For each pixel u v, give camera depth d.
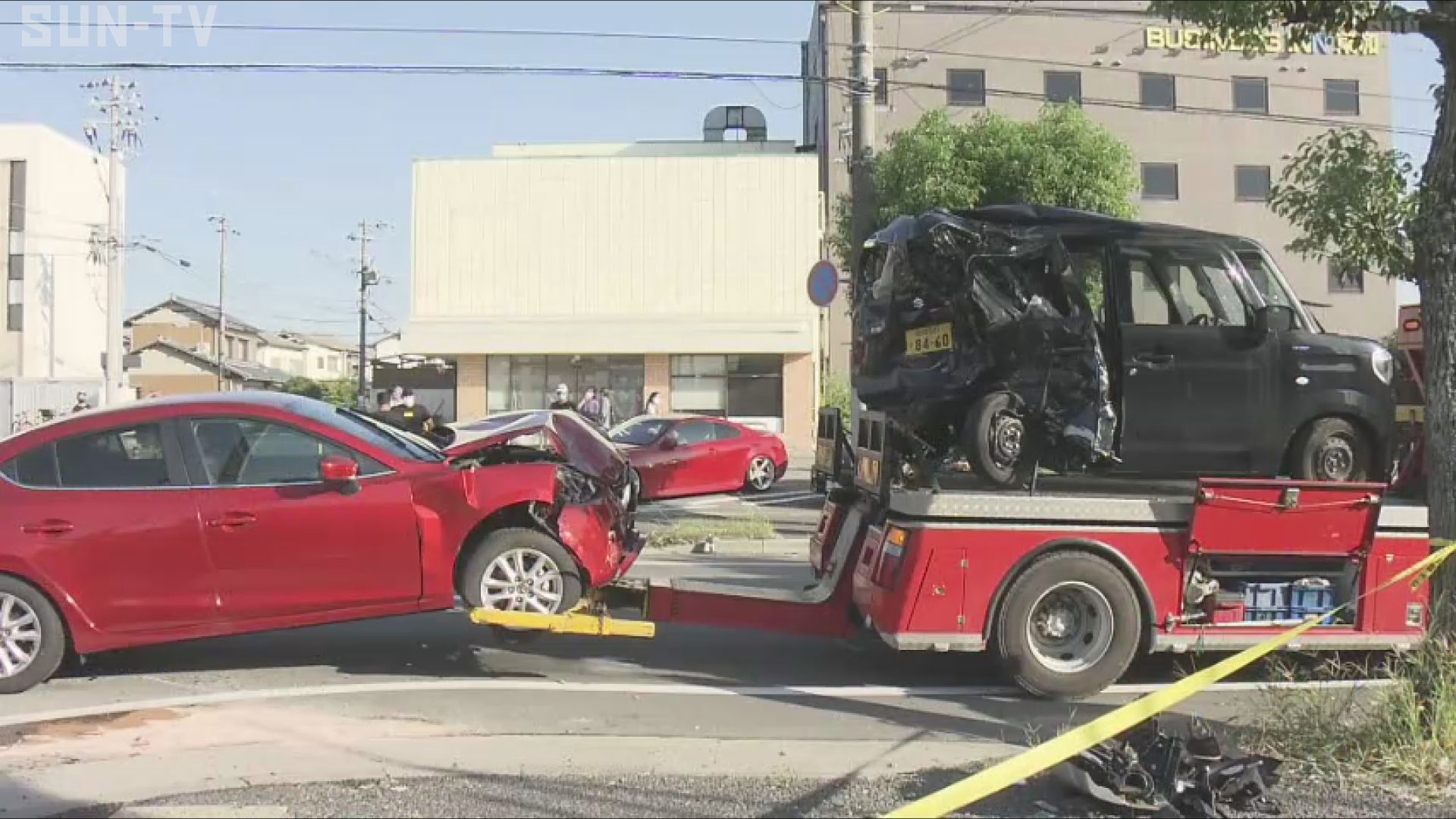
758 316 32.31
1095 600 6.43
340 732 5.74
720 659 7.57
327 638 8.05
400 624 8.53
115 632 6.50
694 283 32.56
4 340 43.56
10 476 6.56
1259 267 7.72
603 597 7.13
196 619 6.56
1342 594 6.65
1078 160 19.39
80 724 5.85
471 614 6.57
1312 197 5.48
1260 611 6.58
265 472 6.73
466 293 32.84
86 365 46.28
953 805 3.94
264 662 7.34
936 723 6.05
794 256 32.44
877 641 7.45
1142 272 7.50
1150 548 6.47
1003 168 19.28
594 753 5.35
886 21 38.59
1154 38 39.19
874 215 14.02
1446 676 4.86
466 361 32.69
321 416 6.99
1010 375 7.21
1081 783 4.44
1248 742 5.16
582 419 8.59
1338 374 7.66
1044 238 7.21
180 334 80.94
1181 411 7.45
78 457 6.64
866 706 6.40
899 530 6.45
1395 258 5.38
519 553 6.89
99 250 45.69
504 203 32.81
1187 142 39.62
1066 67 38.94
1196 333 7.48
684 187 32.62
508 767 5.07
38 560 6.39
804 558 12.51
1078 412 6.90
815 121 44.12
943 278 7.49
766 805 4.48
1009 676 6.46
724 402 32.22
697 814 4.38
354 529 6.64
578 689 6.72
